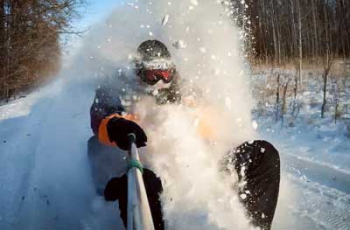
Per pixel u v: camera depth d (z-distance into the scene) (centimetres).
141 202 214
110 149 362
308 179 511
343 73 1645
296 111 1002
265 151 324
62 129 701
